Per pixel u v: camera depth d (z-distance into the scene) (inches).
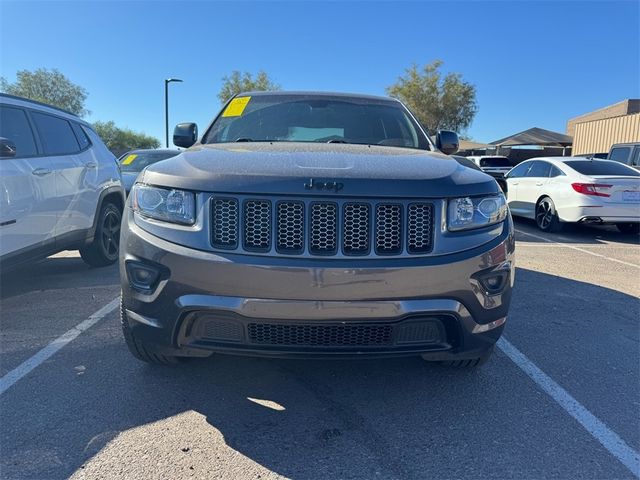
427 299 94.8
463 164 118.3
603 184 338.3
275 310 92.1
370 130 151.5
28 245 166.2
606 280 225.3
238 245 93.7
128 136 2331.4
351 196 93.7
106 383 116.3
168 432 97.6
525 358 135.9
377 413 106.1
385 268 92.8
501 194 108.3
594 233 380.5
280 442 95.2
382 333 95.8
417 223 96.2
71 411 104.3
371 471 87.5
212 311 93.4
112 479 83.8
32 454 89.8
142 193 102.1
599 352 141.2
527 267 251.1
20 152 167.9
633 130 764.0
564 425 103.1
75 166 198.5
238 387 115.6
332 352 95.3
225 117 157.6
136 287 98.9
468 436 98.4
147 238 97.4
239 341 96.3
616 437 99.2
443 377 122.6
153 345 100.3
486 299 99.6
